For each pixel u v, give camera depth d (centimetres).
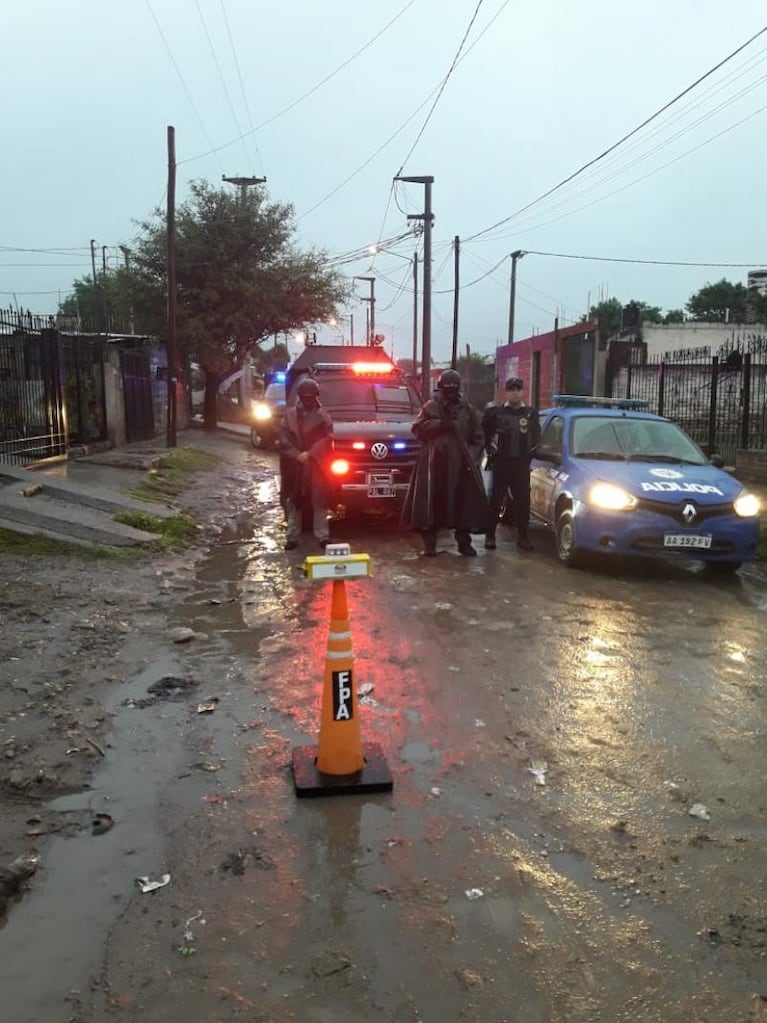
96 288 4997
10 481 1023
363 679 479
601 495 748
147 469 1389
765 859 304
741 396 1550
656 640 563
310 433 858
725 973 245
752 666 514
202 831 317
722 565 773
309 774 352
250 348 2858
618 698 457
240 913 269
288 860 299
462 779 362
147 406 2133
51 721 411
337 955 250
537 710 438
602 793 351
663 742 402
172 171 1992
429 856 303
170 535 899
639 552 729
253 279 2591
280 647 536
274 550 887
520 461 859
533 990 237
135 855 301
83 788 349
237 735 402
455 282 3819
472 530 838
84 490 1012
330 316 2770
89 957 248
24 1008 228
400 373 1148
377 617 608
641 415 912
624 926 265
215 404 2827
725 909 275
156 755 380
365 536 979
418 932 261
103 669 488
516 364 3334
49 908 271
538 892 282
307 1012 228
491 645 544
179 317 2534
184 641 545
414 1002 232
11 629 550
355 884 285
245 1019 225
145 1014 226
